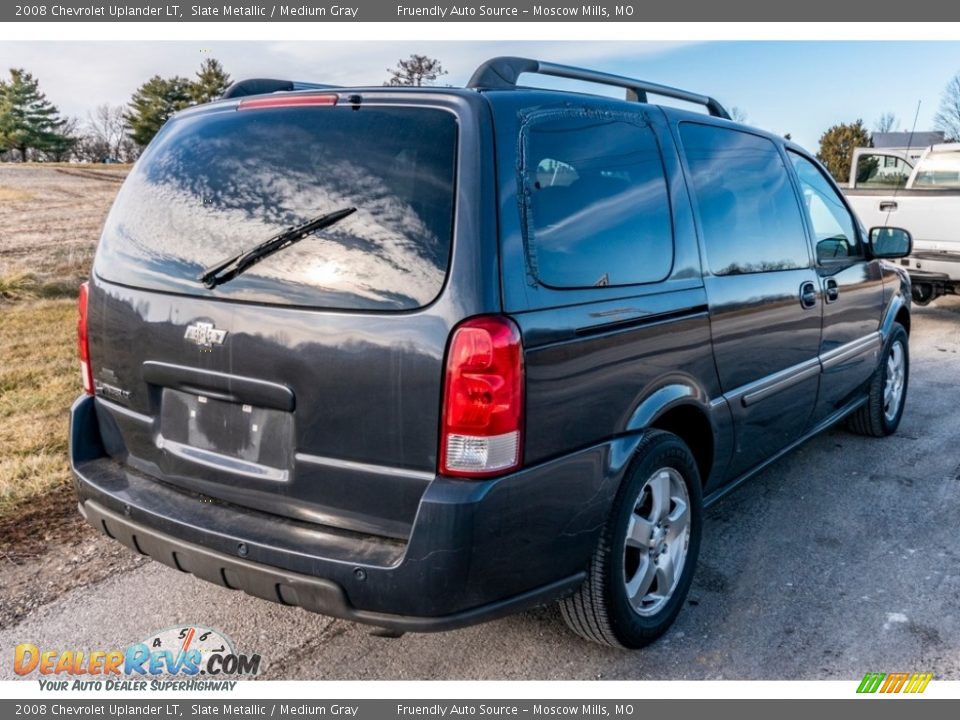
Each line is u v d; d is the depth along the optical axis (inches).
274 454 102.8
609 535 110.2
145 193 117.6
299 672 115.5
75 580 137.9
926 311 449.7
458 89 101.6
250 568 98.6
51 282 455.8
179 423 112.4
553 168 104.7
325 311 96.7
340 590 94.0
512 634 125.6
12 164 1462.8
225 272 103.4
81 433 123.7
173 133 120.0
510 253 95.0
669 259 122.3
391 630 95.0
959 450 211.8
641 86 135.6
